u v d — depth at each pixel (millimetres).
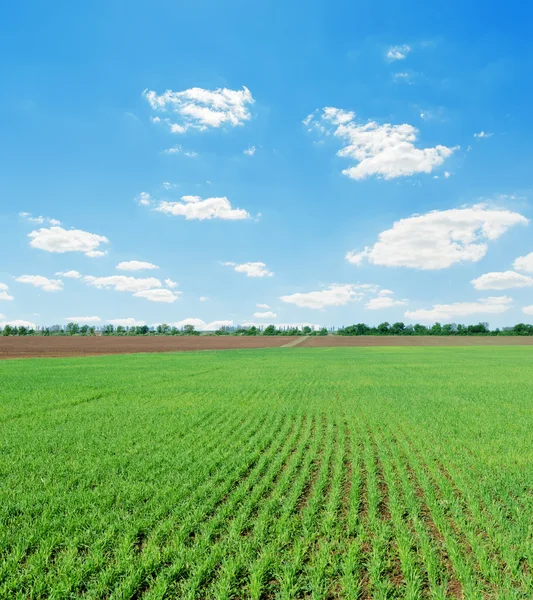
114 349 75562
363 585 4770
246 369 34156
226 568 4844
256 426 13141
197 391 21109
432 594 4570
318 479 8102
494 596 4543
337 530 5789
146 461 9320
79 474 8367
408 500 6824
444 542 5688
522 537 5641
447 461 9234
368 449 10180
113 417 14531
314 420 14227
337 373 30641
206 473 8414
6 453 10070
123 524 6062
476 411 15680
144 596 4453
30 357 52625
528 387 22594
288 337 132375
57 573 4887
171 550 5281
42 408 16141
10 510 6613
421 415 14703
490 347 85375
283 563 5137
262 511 6598
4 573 4824
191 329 164625
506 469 8742
